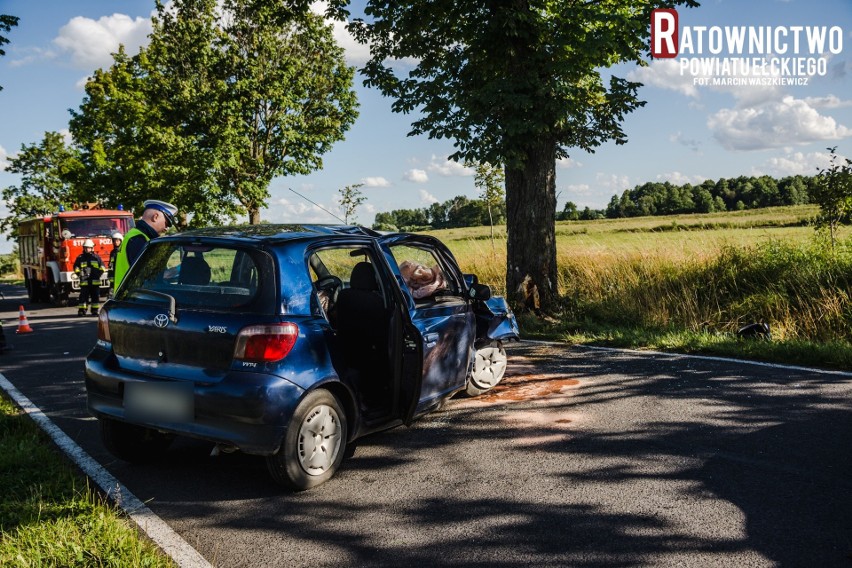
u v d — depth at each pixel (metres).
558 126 10.47
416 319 4.97
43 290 20.95
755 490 4.01
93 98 35.12
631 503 3.88
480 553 3.33
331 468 4.30
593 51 9.88
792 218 43.22
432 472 4.46
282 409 3.93
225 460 4.79
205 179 29.56
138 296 4.47
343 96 34.16
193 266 4.36
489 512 3.81
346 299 4.97
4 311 18.03
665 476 4.27
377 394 4.95
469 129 10.39
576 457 4.67
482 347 6.40
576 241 16.27
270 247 4.24
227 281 4.23
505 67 11.12
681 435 5.07
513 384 6.85
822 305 10.05
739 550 3.29
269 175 32.91
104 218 19.02
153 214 6.47
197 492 4.18
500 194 22.70
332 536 3.55
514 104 9.80
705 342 8.53
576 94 10.32
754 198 115.81
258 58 31.69
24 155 49.09
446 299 5.50
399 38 12.04
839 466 4.36
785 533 3.46
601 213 119.12
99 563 3.15
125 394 4.28
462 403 6.16
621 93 10.81
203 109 30.67
